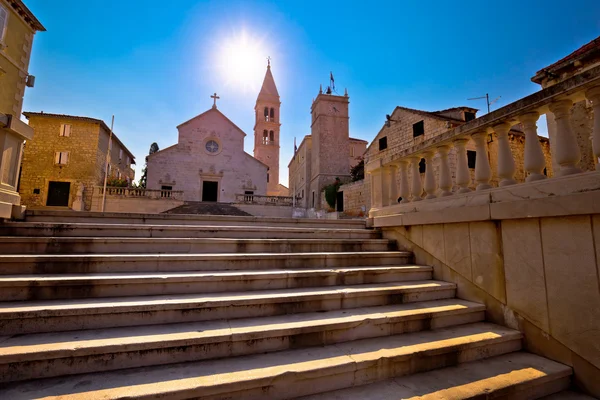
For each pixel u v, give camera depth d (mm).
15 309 2350
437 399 2066
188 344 2242
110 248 3656
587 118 6367
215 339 2303
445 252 4016
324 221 5750
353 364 2242
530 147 3070
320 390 2152
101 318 2465
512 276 3111
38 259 3070
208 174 29750
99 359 2076
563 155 2748
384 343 2645
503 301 3195
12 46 14188
